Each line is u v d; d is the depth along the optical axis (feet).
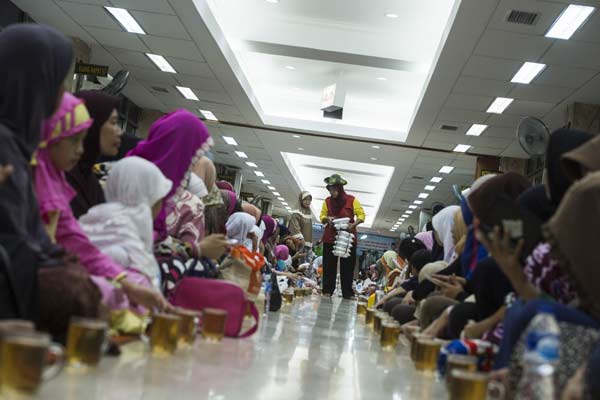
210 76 45.16
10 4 36.14
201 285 11.77
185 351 9.26
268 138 61.82
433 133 51.55
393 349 14.51
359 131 55.47
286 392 7.52
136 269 10.37
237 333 11.93
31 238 7.06
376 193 98.27
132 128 57.72
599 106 39.96
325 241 40.93
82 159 11.96
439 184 75.00
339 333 17.12
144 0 33.27
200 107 54.34
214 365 8.48
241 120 56.39
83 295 6.96
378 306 25.07
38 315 6.76
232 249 15.39
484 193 8.16
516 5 28.37
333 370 10.11
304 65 47.93
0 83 7.64
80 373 6.37
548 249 7.75
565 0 27.30
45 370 5.70
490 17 29.81
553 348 5.86
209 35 37.01
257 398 6.82
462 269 15.07
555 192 8.79
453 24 31.14
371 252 129.80
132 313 9.48
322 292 41.27
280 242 44.80
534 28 30.27
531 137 23.29
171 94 51.90
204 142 14.12
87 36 40.40
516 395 6.09
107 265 9.26
